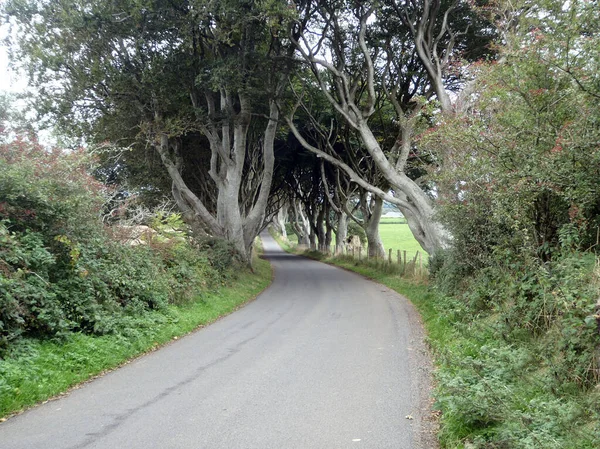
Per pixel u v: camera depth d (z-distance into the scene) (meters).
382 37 23.66
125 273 12.22
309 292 21.12
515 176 9.55
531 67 9.99
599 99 8.50
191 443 5.23
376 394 6.90
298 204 62.25
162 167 27.98
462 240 12.96
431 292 16.09
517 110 10.28
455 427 5.22
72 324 9.12
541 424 4.76
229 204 25.38
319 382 7.50
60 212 10.22
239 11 18.08
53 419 6.00
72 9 19.47
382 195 21.91
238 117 23.52
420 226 21.34
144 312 11.69
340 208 43.97
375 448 5.10
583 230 8.83
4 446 5.19
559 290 7.20
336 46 22.64
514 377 6.27
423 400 6.64
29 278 8.73
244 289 20.70
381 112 29.05
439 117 13.20
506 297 9.41
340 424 5.77
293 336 11.24
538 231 10.20
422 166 16.02
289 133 34.94
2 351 7.46
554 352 6.60
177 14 19.64
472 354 7.96
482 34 22.89
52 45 20.22
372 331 11.77
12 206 9.48
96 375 8.05
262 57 20.75
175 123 21.69
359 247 38.78
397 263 26.59
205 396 6.86
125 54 20.97
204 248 21.11
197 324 12.77
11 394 6.38
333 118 30.12
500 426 4.95
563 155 8.66
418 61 24.66
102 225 12.55
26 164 10.12
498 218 10.04
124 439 5.36
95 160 13.95
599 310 5.57
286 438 5.36
